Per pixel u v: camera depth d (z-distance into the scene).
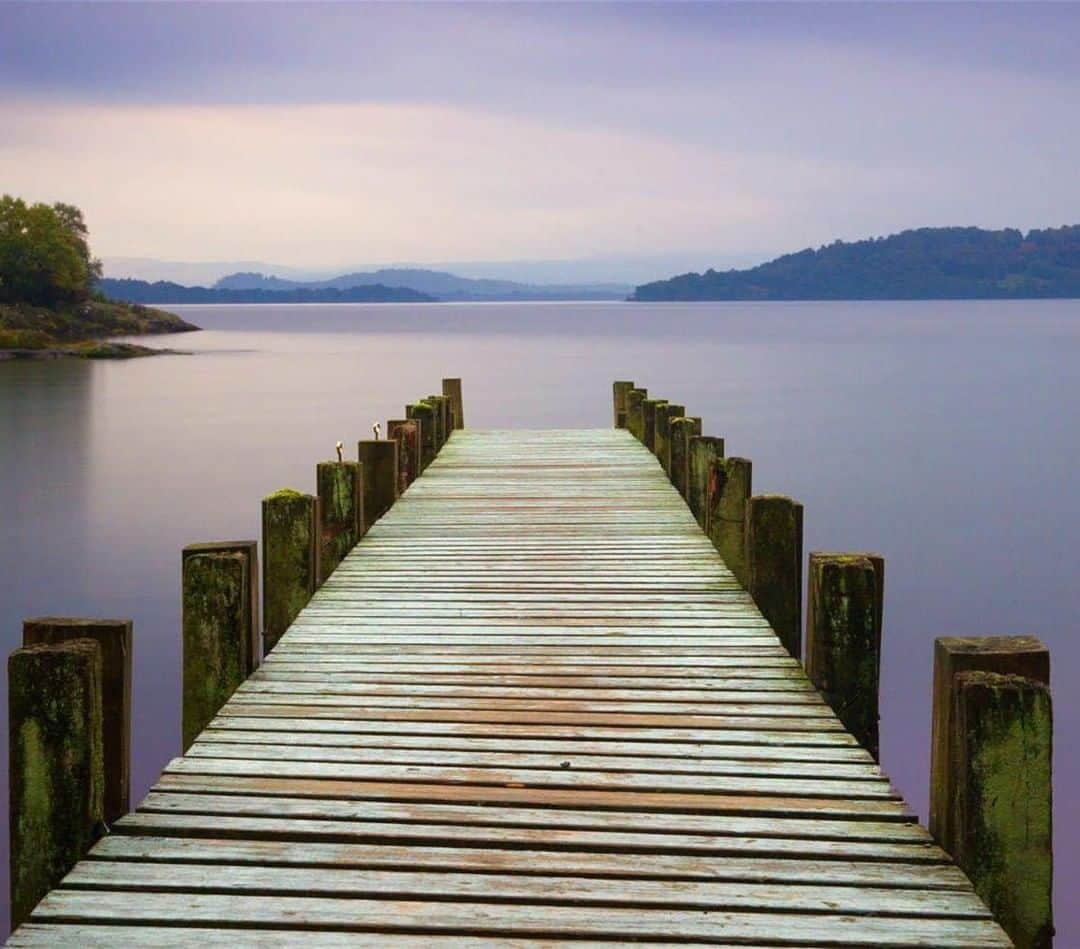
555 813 3.89
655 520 9.44
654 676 5.40
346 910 3.26
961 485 24.09
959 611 15.56
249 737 4.58
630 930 3.18
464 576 7.43
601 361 61.16
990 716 3.41
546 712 4.90
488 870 3.50
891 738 11.69
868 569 4.93
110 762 3.94
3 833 8.99
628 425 16.31
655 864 3.54
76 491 23.67
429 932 3.17
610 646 5.88
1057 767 10.52
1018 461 26.94
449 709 4.93
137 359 66.75
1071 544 19.17
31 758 3.55
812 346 75.25
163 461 27.28
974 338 85.31
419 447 11.93
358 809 3.90
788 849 3.63
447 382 17.11
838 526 20.36
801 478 24.73
